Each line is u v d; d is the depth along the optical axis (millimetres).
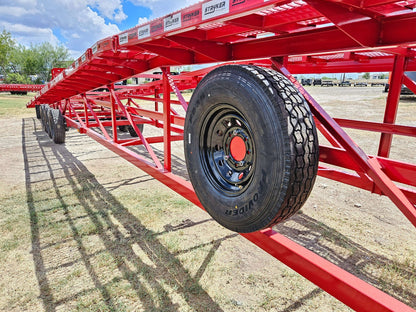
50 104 10422
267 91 1362
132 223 3225
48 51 67375
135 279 2332
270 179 1333
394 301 1174
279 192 1316
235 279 2346
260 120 1357
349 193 4148
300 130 1333
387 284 2279
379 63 3275
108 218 3334
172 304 2080
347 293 1286
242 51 2271
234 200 1563
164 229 3100
